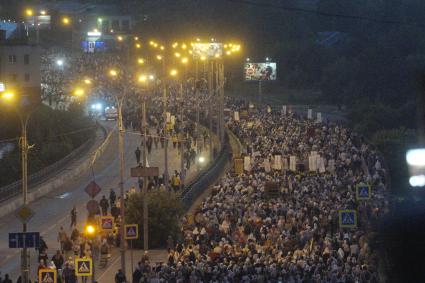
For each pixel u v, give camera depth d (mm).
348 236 108188
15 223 169375
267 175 182000
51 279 91562
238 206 144125
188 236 129625
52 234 156375
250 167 192000
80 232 149875
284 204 140625
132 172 127625
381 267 13531
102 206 163500
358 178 165875
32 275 120750
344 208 128625
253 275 93375
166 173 183000
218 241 124938
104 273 123688
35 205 189000
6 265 130875
